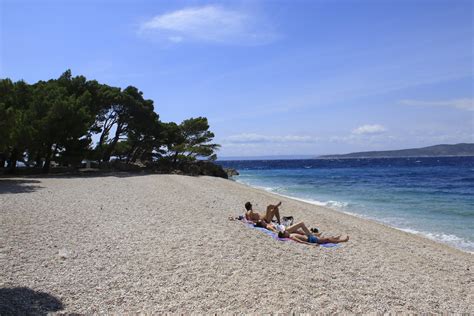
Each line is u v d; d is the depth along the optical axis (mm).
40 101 31125
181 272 6988
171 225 11344
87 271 6910
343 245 10258
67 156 33500
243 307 5551
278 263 7816
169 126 48281
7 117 23719
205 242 9289
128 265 7328
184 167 46906
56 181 26141
